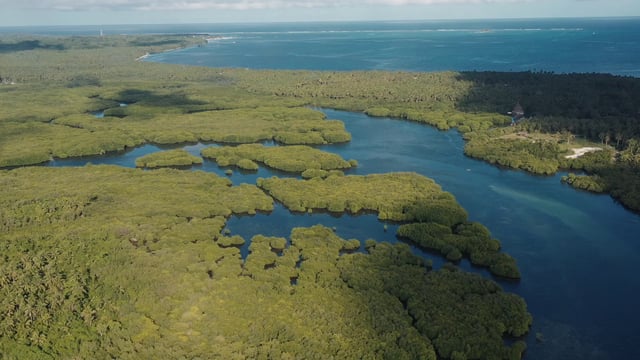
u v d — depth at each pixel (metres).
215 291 101.62
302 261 118.12
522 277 114.06
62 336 89.19
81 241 122.38
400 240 131.25
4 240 123.00
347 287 104.75
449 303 99.19
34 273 107.94
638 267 118.12
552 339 94.00
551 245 127.81
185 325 91.62
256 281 106.12
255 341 87.38
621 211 146.50
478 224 133.50
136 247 122.50
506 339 94.00
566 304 104.44
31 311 94.19
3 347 86.25
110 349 85.50
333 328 90.88
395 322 93.12
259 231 137.12
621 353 90.75
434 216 137.88
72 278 105.94
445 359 87.56
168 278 106.12
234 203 149.00
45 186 160.75
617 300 105.75
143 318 93.25
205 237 128.38
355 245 125.62
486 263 117.56
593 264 119.38
